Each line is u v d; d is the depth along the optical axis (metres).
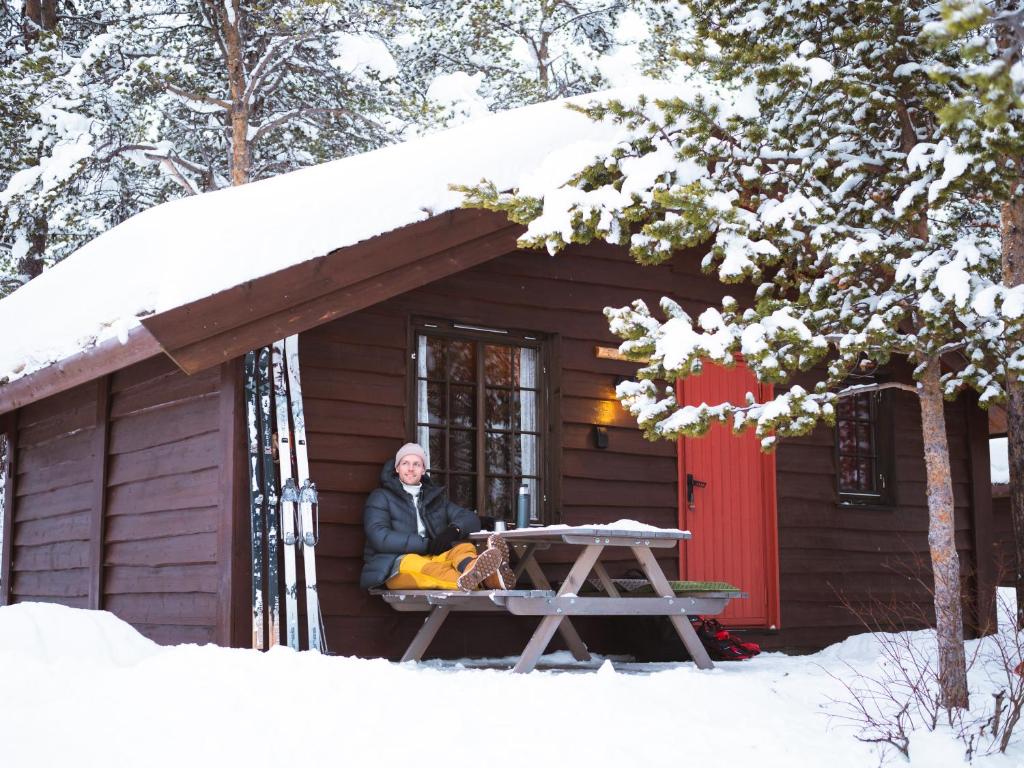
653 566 5.97
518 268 7.48
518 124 6.93
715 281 8.35
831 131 5.40
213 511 6.35
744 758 4.05
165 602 6.81
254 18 15.20
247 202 6.52
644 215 5.25
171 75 14.22
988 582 9.46
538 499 7.52
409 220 6.32
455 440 7.21
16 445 9.37
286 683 4.43
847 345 4.86
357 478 6.69
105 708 4.12
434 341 7.22
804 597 8.54
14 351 8.00
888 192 5.47
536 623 7.31
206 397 6.56
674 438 5.07
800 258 5.49
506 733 4.06
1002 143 4.61
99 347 6.29
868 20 5.50
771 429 5.03
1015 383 5.11
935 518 4.99
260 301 5.86
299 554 6.32
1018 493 6.65
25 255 15.47
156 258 6.46
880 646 7.27
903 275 4.89
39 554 8.78
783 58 5.25
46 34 14.98
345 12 15.11
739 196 5.57
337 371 6.69
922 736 4.27
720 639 7.18
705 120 5.27
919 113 5.74
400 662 6.38
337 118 16.19
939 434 5.05
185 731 3.92
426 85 18.31
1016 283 5.87
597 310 7.79
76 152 14.02
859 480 9.15
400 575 6.29
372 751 3.83
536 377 7.62
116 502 7.46
